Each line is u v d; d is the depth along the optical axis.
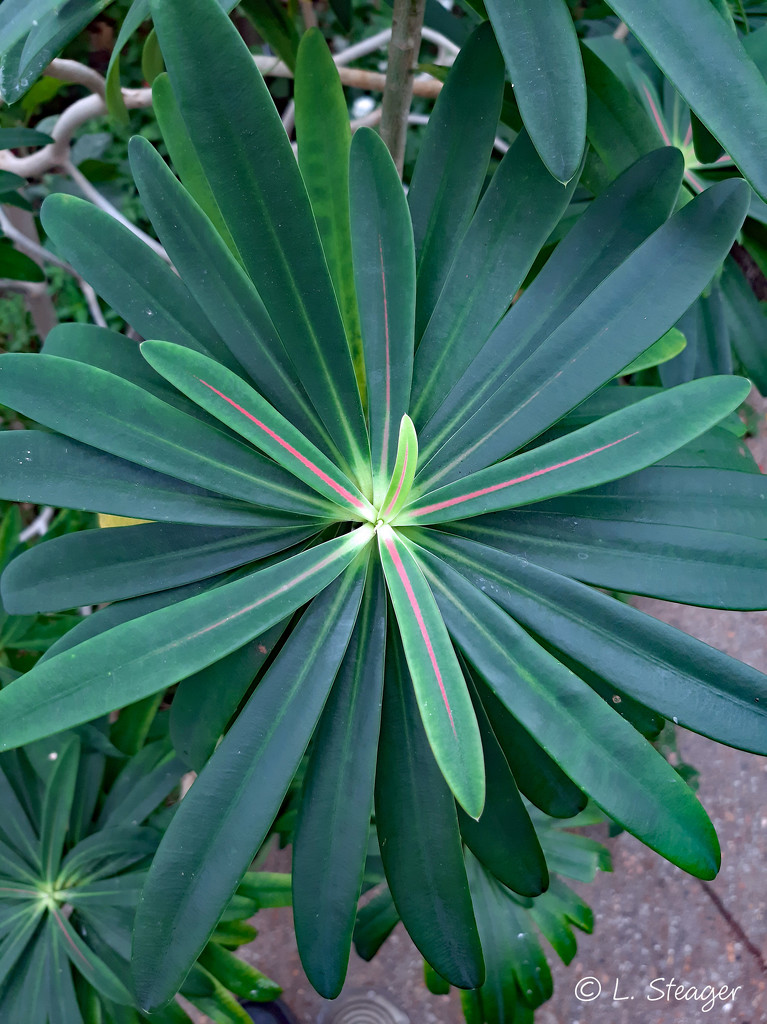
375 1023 0.79
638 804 0.28
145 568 0.33
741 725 0.29
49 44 0.30
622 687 0.29
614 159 0.37
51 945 0.44
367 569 0.33
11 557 0.51
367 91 1.04
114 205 1.12
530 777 0.36
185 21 0.25
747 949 0.82
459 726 0.28
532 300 0.33
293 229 0.29
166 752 0.48
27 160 0.64
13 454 0.31
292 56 0.47
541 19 0.26
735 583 0.30
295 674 0.31
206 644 0.29
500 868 0.35
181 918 0.29
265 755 0.30
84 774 0.47
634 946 0.83
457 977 0.32
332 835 0.31
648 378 0.51
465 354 0.33
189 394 0.29
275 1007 0.78
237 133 0.27
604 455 0.29
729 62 0.24
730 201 0.30
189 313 0.33
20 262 0.57
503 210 0.32
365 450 0.34
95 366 0.31
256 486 0.32
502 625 0.30
